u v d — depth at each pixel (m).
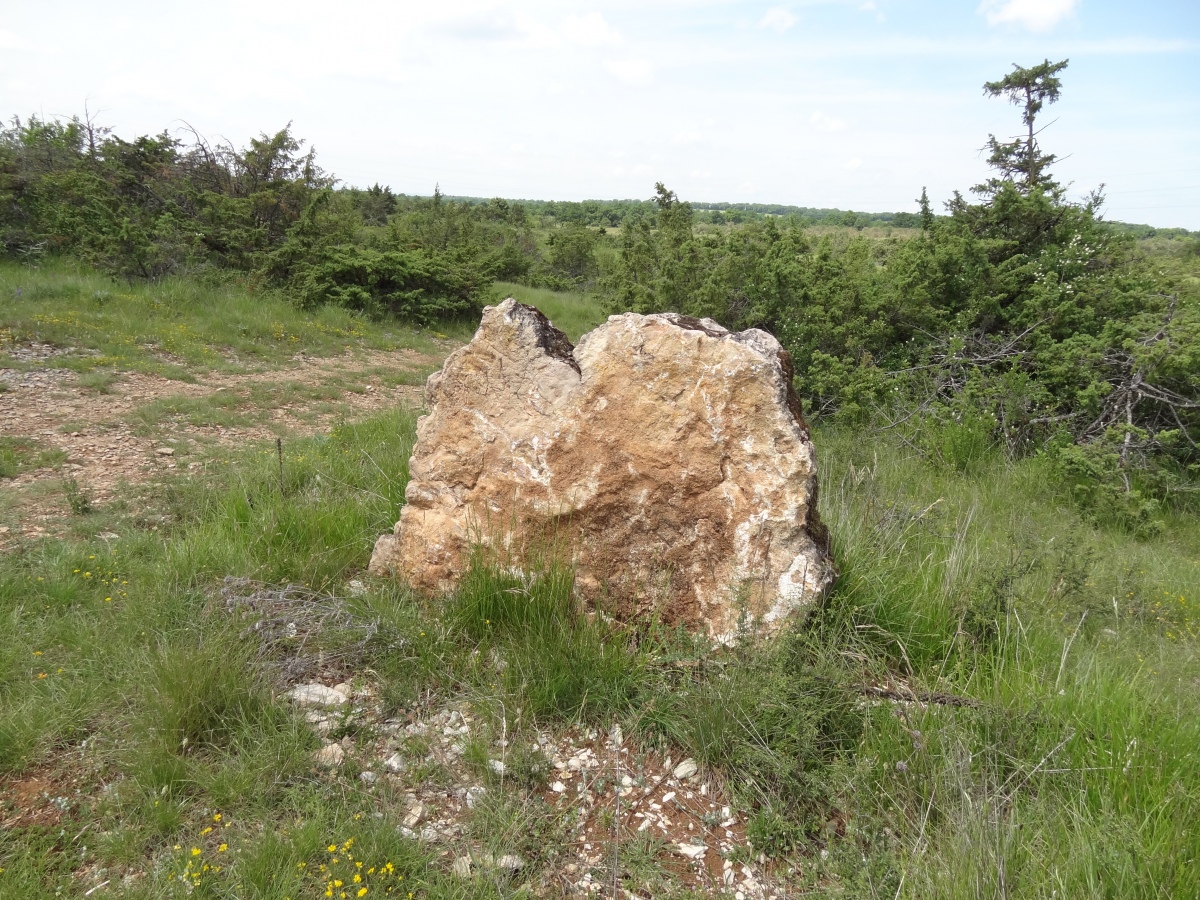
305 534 4.57
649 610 3.74
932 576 4.25
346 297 14.33
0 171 14.30
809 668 3.18
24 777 2.79
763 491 3.61
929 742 2.96
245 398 8.71
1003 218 9.84
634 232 11.89
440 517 4.09
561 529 3.86
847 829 2.66
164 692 3.08
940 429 8.09
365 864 2.46
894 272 10.07
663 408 3.73
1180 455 7.91
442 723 3.23
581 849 2.69
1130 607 4.64
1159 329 7.99
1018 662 3.60
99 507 5.31
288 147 16.52
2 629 3.59
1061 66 10.14
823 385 8.86
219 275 14.02
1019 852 2.46
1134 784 2.77
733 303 9.89
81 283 11.90
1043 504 6.89
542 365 3.93
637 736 3.22
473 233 26.55
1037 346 8.88
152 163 15.97
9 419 7.02
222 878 2.39
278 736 3.00
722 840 2.78
